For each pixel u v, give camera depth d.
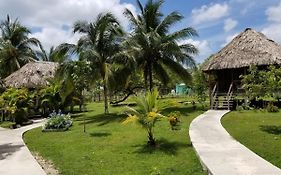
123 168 8.67
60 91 24.69
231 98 23.61
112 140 12.84
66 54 22.70
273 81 12.64
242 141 10.79
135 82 29.86
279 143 10.33
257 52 23.70
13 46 39.59
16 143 12.62
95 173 8.33
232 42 26.42
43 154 10.86
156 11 26.59
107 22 23.27
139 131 14.62
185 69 25.45
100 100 46.09
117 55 22.30
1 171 8.38
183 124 15.84
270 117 17.45
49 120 17.34
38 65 29.22
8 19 40.44
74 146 11.98
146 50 24.47
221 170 7.14
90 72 20.27
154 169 8.19
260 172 6.90
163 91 46.62
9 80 27.97
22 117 20.05
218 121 15.48
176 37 24.12
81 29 23.34
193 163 8.61
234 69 24.92
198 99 26.89
